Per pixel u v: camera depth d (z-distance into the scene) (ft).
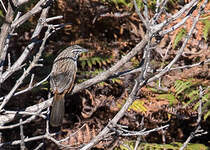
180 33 35.70
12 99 34.99
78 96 38.27
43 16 22.15
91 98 35.29
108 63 39.42
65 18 41.19
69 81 25.84
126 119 35.58
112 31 42.91
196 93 34.88
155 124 37.11
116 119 19.34
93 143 19.80
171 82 36.83
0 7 37.76
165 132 38.04
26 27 37.88
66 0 40.70
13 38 38.73
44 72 34.37
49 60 36.68
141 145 32.12
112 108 35.17
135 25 42.27
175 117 37.01
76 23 41.45
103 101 35.58
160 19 38.19
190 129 39.52
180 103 35.70
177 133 39.14
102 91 37.19
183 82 35.96
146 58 17.98
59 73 27.68
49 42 39.65
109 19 41.73
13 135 36.70
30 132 37.35
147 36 20.71
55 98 25.11
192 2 19.75
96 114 36.35
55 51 39.09
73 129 35.47
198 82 35.53
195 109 34.47
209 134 40.14
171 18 19.48
